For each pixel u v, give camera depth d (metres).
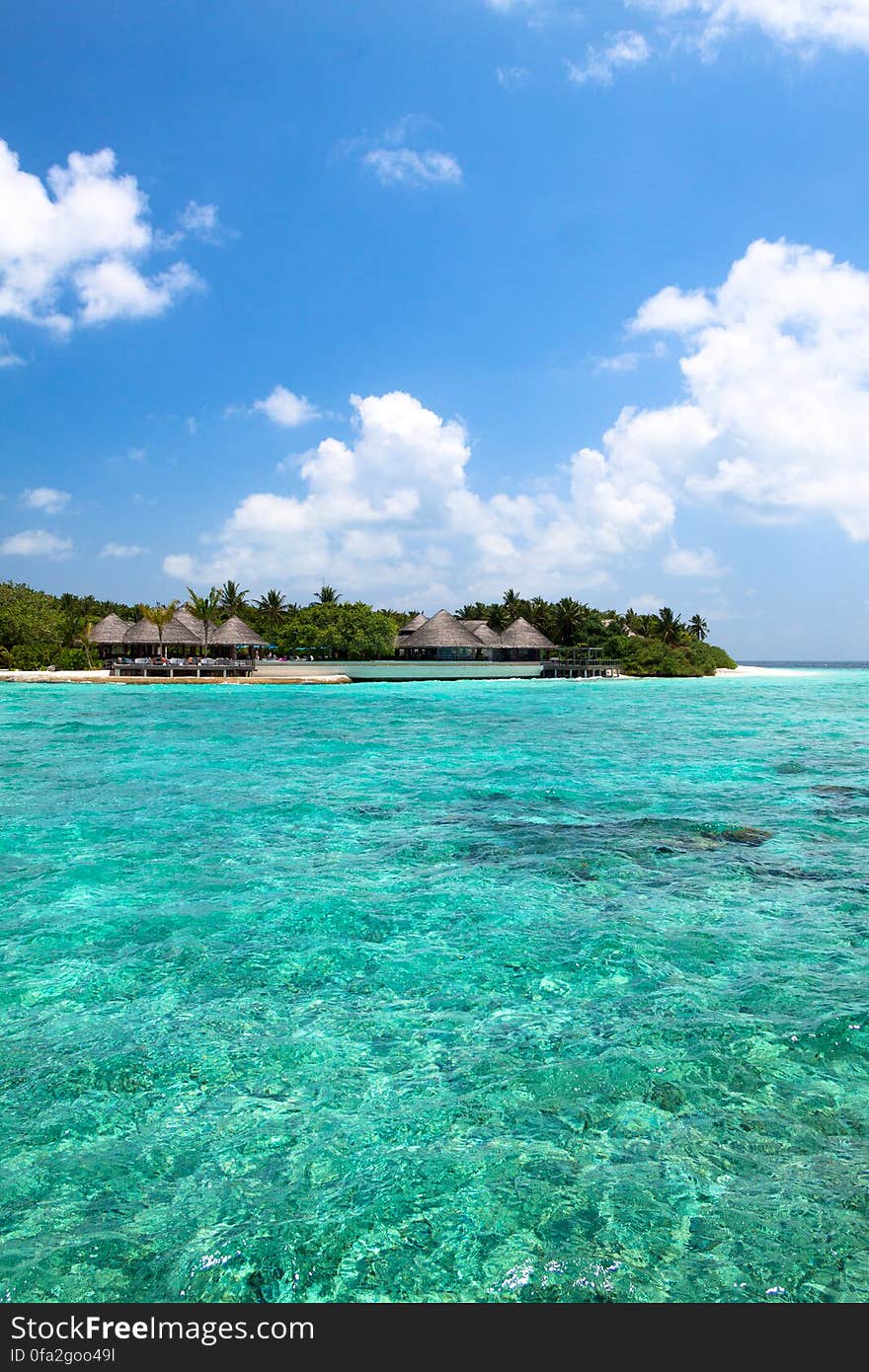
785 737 23.89
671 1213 3.64
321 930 7.16
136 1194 3.80
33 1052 5.06
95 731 25.42
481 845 10.15
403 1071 4.84
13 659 71.62
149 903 7.87
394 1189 3.82
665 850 9.91
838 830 10.93
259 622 93.94
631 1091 4.61
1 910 7.66
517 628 85.25
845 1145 4.11
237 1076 4.80
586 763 17.86
